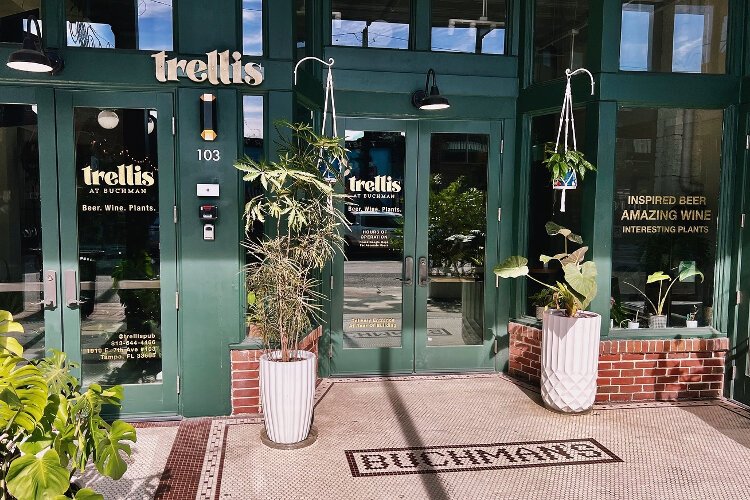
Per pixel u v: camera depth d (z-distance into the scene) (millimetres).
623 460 4102
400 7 5719
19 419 2367
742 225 5234
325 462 4035
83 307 4730
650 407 5156
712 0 5242
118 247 4730
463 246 5941
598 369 5242
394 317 5887
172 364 4812
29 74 4461
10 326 2609
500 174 5883
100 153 4656
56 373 2701
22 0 4492
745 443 4395
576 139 5316
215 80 4559
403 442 4371
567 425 4719
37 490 2271
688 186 5324
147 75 4559
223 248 4719
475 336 5980
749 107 5129
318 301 5668
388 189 5797
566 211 5461
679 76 5137
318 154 4562
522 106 5734
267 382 4199
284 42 4691
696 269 5414
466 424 4723
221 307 4766
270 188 4621
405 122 5773
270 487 3699
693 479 3834
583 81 5172
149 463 4016
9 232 4652
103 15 4566
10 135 4598
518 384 5688
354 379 5785
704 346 5320
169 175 4691
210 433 4508
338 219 5637
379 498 3564
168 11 4629
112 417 4777
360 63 5633
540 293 5688
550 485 3744
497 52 5887
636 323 5383
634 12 5094
